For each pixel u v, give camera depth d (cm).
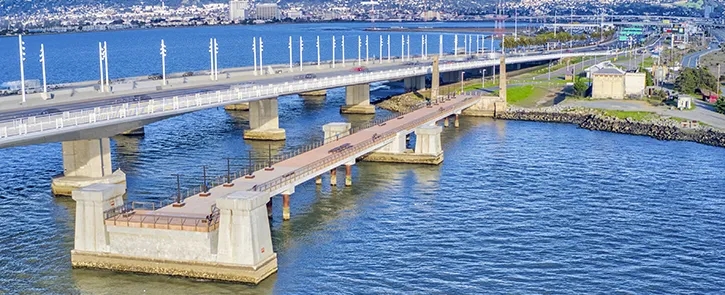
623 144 17588
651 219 11606
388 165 15038
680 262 9794
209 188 11275
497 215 11725
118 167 14338
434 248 10194
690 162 15588
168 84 19000
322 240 10406
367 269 9419
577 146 17362
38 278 8975
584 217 11681
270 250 9075
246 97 15675
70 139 12188
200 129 18800
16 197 12475
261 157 15375
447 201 12444
